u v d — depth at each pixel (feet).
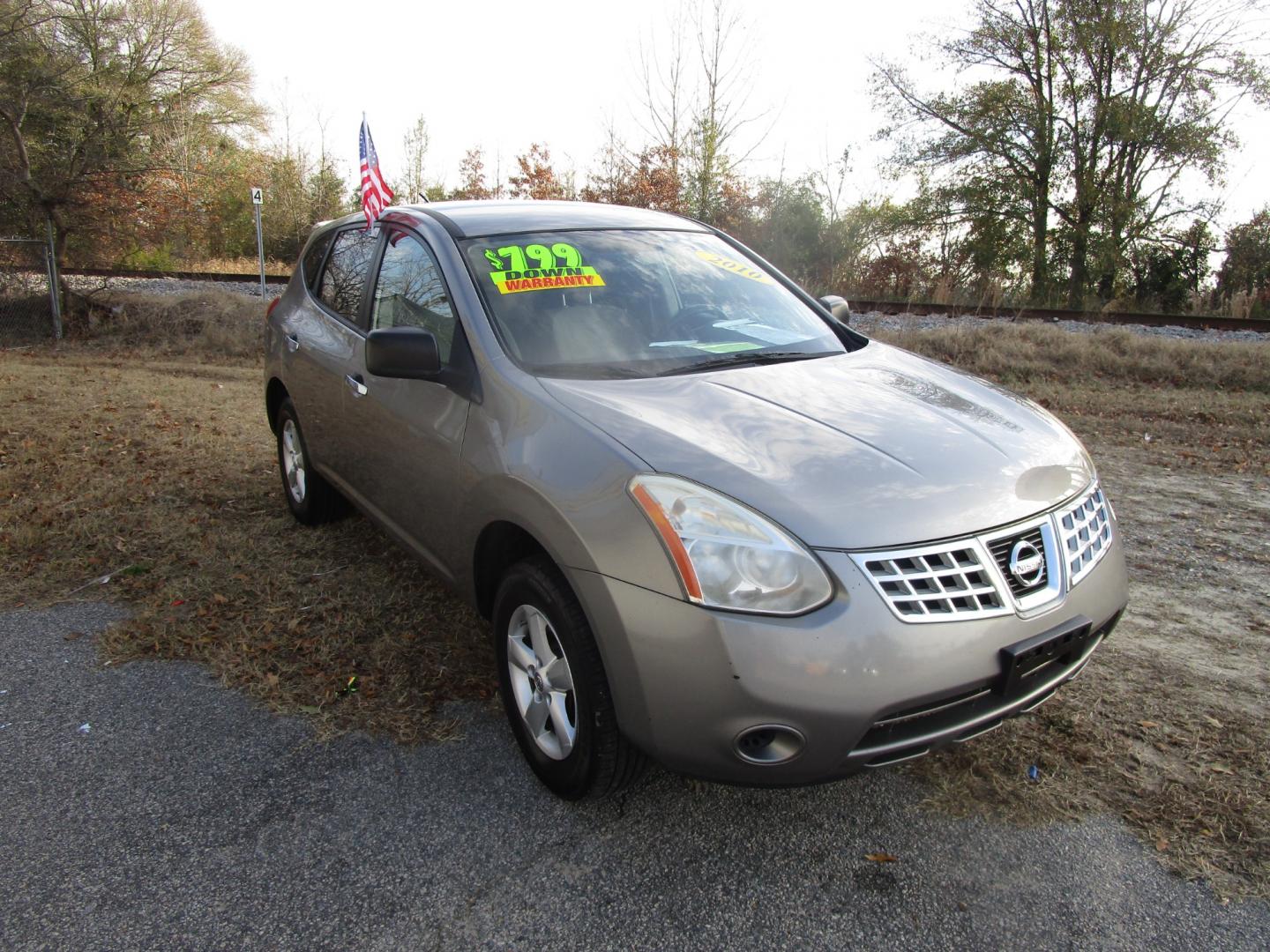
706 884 7.86
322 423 14.05
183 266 78.64
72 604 13.14
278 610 12.85
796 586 7.13
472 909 7.54
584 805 8.86
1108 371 33.17
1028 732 10.09
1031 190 77.25
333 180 103.45
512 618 9.20
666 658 7.29
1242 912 7.52
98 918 7.38
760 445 8.21
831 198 65.51
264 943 7.14
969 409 9.61
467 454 9.66
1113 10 71.41
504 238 11.73
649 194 59.77
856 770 7.41
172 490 18.20
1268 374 31.22
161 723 10.18
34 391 28.76
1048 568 7.98
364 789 9.06
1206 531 17.19
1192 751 9.73
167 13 65.31
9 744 9.73
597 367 10.01
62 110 46.50
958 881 7.91
